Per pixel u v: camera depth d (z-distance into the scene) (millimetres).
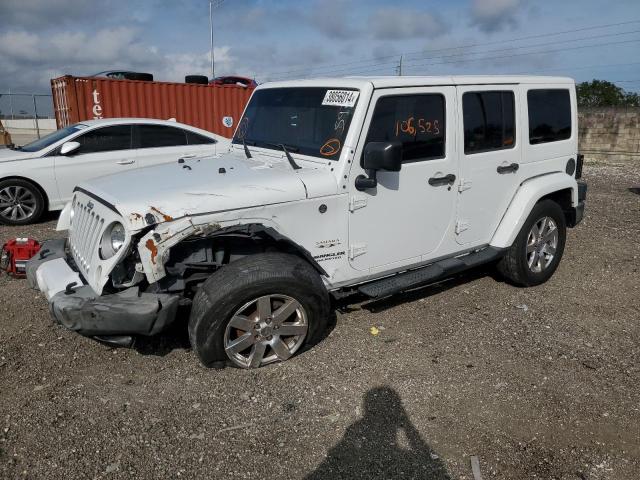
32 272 4020
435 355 4051
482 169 4715
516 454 2994
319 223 3824
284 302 3672
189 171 4047
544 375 3789
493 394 3553
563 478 2818
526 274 5273
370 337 4305
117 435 3078
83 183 4160
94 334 3334
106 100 11773
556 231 5484
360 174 3906
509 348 4180
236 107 13672
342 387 3592
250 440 3064
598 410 3387
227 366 3734
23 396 3434
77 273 3760
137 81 12078
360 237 4059
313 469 2855
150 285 3428
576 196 5609
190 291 3795
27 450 2941
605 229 7926
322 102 4113
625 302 5145
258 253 3674
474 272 5922
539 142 5289
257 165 4141
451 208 4574
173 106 12727
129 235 3250
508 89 4871
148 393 3488
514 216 5020
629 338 4379
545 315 4805
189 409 3326
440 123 4348
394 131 4062
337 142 3889
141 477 2771
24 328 4359
